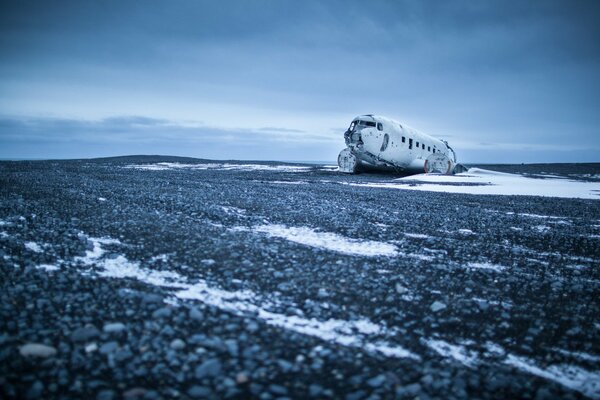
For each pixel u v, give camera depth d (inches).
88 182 605.6
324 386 108.3
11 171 812.0
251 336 134.4
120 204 381.1
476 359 131.6
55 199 392.8
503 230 354.6
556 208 539.5
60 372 107.9
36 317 139.3
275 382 108.6
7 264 194.1
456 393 109.8
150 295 160.1
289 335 137.5
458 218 409.7
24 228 264.8
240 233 283.0
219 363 114.4
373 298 177.5
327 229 316.2
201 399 99.6
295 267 211.9
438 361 127.8
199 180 786.2
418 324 154.9
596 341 149.6
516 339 147.9
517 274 228.1
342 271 210.8
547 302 187.8
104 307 150.9
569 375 125.6
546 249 291.3
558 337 151.5
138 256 216.7
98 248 228.7
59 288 167.6
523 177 1583.4
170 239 254.2
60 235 251.3
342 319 153.9
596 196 758.5
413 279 207.2
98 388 102.3
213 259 217.3
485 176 1397.6
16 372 107.5
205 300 163.0
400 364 123.8
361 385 109.7
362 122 1246.3
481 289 200.1
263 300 166.7
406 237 305.0
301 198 514.0
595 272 239.5
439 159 1402.6
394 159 1283.2
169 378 107.7
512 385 117.0
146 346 123.1
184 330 135.1
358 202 500.4
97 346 122.6
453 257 255.9
